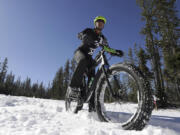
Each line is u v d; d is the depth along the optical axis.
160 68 18.05
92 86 2.28
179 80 16.72
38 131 1.32
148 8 16.70
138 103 1.57
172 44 17.34
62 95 47.34
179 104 10.27
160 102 10.02
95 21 2.73
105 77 2.04
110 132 1.36
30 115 2.09
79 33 2.66
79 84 2.51
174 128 1.55
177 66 13.71
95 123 1.83
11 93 44.84
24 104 4.18
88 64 2.63
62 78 52.06
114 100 2.11
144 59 19.17
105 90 2.22
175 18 16.62
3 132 1.34
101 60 2.31
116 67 1.93
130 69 1.72
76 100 2.71
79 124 1.75
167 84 20.30
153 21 16.44
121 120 1.88
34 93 68.81
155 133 1.37
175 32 17.91
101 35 2.81
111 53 2.22
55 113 2.44
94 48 2.63
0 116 1.96
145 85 1.57
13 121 1.76
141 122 1.49
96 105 2.12
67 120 1.97
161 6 16.02
